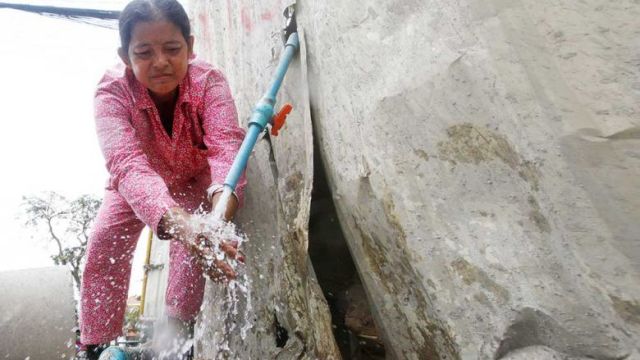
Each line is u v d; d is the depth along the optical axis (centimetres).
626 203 73
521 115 86
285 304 157
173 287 206
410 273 113
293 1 164
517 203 89
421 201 108
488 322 94
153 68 159
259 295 176
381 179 118
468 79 96
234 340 181
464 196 99
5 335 181
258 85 193
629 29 72
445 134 102
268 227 179
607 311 77
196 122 183
